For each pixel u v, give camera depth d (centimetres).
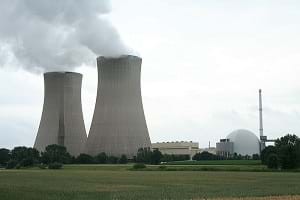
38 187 3083
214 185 3294
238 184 3391
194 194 2506
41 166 8156
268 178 4212
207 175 4834
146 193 2588
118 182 3709
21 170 6962
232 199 2228
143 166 7031
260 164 7394
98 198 2305
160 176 4684
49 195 2461
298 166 5972
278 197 2309
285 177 4378
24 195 2452
